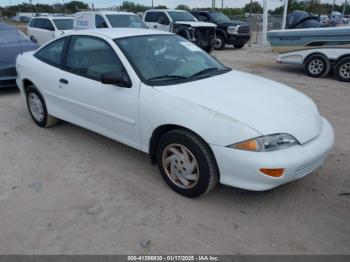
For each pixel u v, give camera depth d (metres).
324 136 3.21
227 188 3.49
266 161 2.74
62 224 2.96
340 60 8.86
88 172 3.83
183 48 4.24
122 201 3.28
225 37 16.88
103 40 3.92
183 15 15.60
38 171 3.87
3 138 4.82
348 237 2.80
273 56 14.35
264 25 18.70
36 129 5.15
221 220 3.01
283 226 2.94
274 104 3.19
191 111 3.03
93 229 2.90
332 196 3.37
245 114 2.93
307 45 9.47
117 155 4.25
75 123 4.45
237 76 3.94
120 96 3.60
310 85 8.43
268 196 3.36
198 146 3.02
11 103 6.63
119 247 2.70
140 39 4.02
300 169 2.90
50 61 4.66
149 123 3.36
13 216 3.07
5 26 8.23
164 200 3.30
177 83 3.49
